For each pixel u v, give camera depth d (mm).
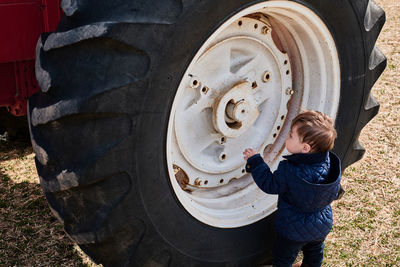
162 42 1846
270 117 2691
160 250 2209
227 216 2539
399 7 7699
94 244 2072
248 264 2646
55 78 1860
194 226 2322
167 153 2086
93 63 1803
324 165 2316
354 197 3346
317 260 2576
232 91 2385
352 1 2508
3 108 3943
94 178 1883
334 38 2541
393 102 4676
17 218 3182
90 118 1842
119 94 1818
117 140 1883
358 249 2881
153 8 1814
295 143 2281
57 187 1958
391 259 2795
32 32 2244
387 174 3604
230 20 2045
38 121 1912
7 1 2150
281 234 2412
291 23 2473
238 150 2631
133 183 1988
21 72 2406
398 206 3250
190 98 2357
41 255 2848
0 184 3564
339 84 2703
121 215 2008
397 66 5500
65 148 1904
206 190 2645
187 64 1971
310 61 2662
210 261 2443
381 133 4168
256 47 2488
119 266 2131
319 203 2301
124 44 1772
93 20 1803
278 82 2646
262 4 2152
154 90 1901
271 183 2340
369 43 2738
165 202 2150
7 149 4094
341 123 2814
